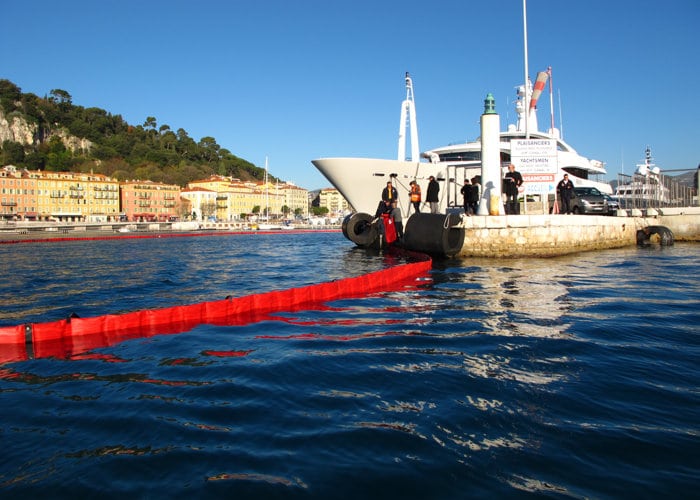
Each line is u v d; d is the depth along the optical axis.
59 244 37.47
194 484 2.63
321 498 2.50
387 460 2.88
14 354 5.34
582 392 3.96
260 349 5.42
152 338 6.01
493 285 10.29
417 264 12.61
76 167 168.75
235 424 3.40
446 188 22.00
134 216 131.50
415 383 4.20
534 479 2.67
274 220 130.00
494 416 3.49
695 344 5.46
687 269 12.95
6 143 161.62
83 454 2.99
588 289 9.58
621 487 2.59
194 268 15.90
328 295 9.02
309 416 3.52
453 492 2.55
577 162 28.61
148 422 3.45
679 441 3.11
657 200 27.25
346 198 21.78
